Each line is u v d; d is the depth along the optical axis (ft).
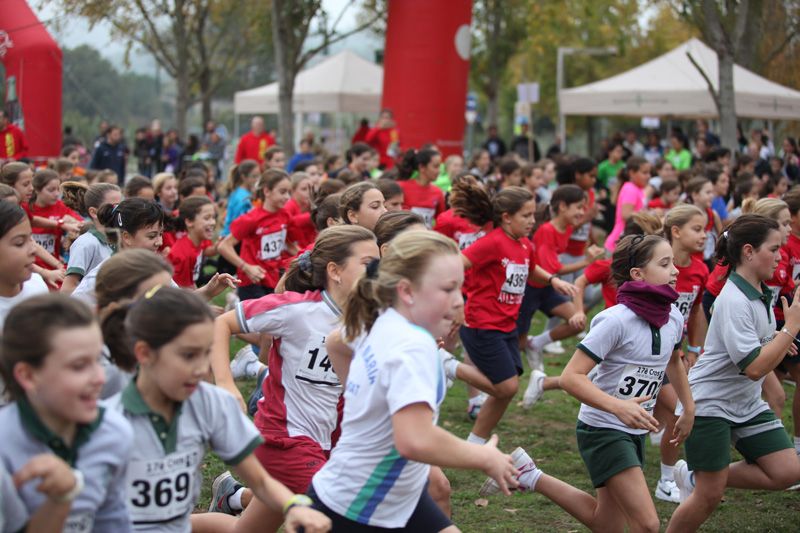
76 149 49.01
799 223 24.20
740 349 17.37
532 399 27.30
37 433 9.95
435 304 12.05
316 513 11.51
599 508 17.16
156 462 11.26
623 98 74.95
